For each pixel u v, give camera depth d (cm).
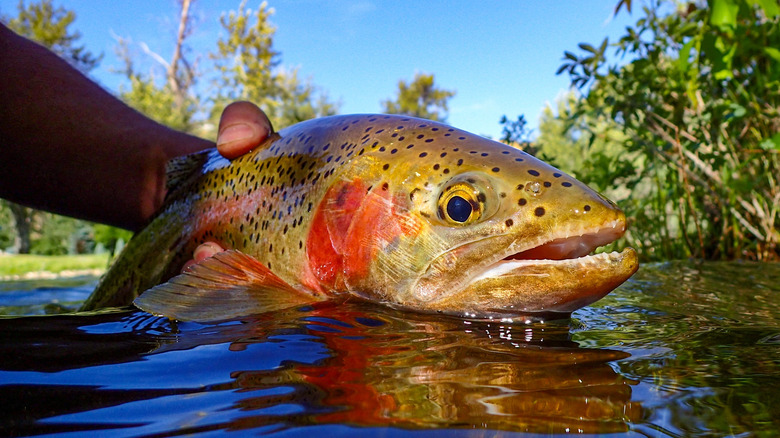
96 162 29
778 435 7
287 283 21
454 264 18
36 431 8
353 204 20
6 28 29
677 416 8
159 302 18
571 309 17
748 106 44
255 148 26
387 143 21
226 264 21
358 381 10
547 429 8
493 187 18
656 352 12
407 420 8
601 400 9
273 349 12
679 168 48
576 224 16
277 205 23
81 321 16
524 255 18
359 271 19
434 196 18
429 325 16
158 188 31
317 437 8
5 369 11
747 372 11
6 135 27
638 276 30
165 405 9
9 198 29
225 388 10
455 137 20
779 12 36
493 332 15
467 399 9
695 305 20
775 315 17
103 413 9
